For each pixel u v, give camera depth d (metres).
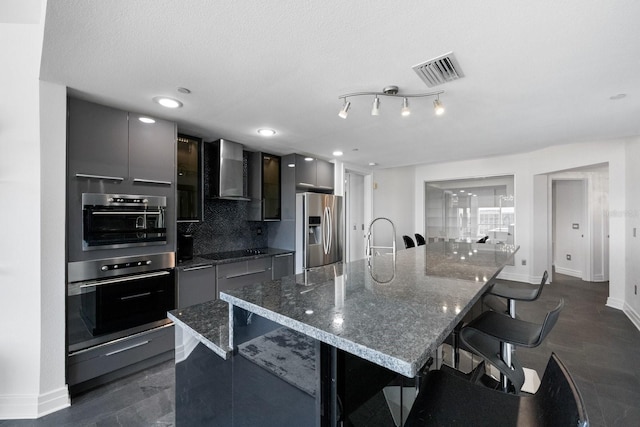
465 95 2.22
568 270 6.20
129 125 2.45
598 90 2.14
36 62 1.92
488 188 6.21
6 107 1.87
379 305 1.12
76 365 2.12
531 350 2.83
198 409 1.38
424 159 4.73
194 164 3.19
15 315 1.90
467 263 2.10
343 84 2.04
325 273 1.74
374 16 1.35
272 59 1.72
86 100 2.25
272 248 4.33
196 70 1.84
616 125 2.97
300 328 0.93
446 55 1.68
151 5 1.26
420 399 1.02
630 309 3.65
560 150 4.79
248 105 2.42
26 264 1.91
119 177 2.36
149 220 2.53
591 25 1.41
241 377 1.18
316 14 1.33
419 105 2.42
